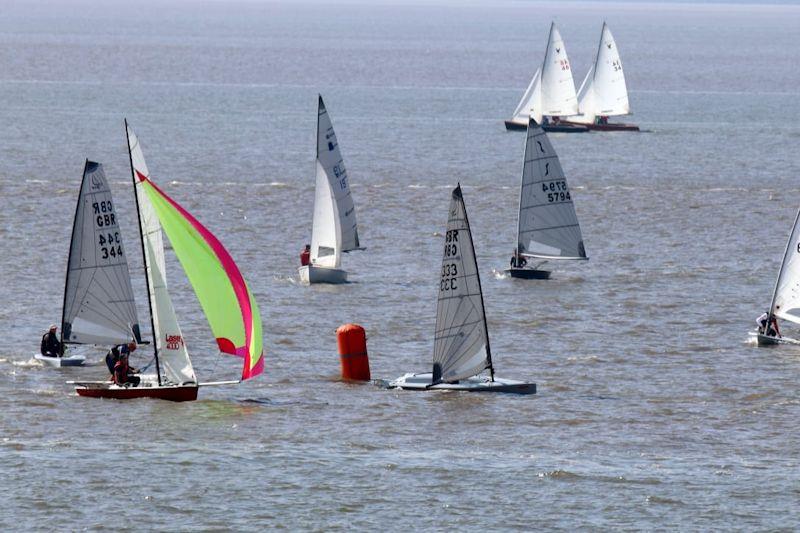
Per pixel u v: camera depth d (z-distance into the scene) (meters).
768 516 171.00
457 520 168.62
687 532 165.62
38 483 177.38
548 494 177.12
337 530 165.38
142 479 179.88
